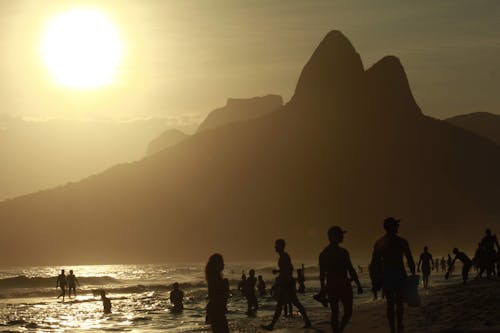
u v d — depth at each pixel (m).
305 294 48.16
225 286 13.92
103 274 126.81
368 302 32.16
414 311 21.59
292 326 22.81
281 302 21.16
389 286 15.81
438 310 21.02
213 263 13.99
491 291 24.55
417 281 15.73
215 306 13.84
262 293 46.94
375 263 15.99
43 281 89.50
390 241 15.90
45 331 27.34
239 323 25.28
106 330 26.91
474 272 73.81
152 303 46.25
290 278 21.19
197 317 32.66
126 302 47.97
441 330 17.03
